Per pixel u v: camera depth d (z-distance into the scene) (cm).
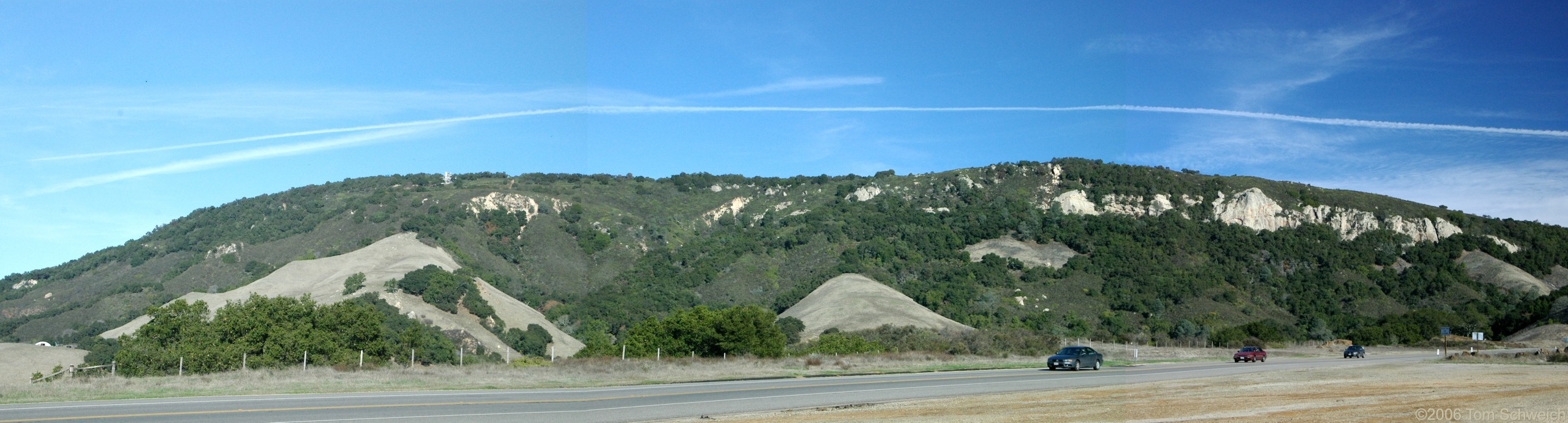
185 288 10462
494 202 13450
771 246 12694
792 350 6425
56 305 10456
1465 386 2847
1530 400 2291
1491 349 8094
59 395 2425
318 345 4666
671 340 5531
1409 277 11806
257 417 1894
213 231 12550
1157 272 11175
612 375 3597
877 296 8975
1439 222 13562
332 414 1956
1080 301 10331
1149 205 13612
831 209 14162
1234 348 8112
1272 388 2805
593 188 16062
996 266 11369
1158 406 2203
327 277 8325
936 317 8612
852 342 5969
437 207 12850
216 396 2448
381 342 5150
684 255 12494
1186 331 9175
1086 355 4197
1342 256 12444
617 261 12519
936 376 3650
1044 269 11294
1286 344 8688
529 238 12794
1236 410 2091
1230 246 12356
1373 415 1955
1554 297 9750
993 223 12950
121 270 11550
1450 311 10669
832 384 3070
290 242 11894
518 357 7031
